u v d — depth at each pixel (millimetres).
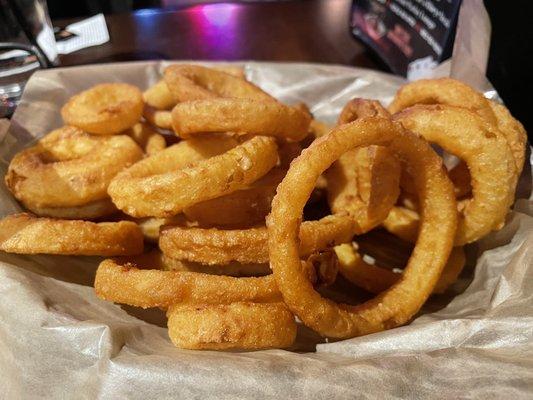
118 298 165
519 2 226
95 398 142
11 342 156
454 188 200
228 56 327
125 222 191
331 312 164
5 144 228
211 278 164
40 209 207
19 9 290
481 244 204
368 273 201
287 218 159
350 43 338
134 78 273
